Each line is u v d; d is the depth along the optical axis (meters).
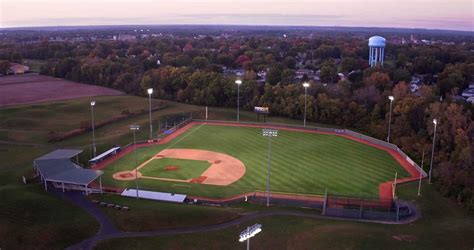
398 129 98.62
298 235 50.62
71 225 51.69
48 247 47.16
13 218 51.84
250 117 127.75
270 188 69.75
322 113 120.81
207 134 105.81
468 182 67.19
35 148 91.25
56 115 121.06
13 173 74.81
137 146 94.25
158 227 52.31
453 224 55.47
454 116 86.94
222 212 57.12
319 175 76.06
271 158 85.81
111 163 82.19
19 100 139.25
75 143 95.19
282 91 132.00
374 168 80.19
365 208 60.50
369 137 100.44
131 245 47.91
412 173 77.69
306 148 93.50
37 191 64.06
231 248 47.38
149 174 76.19
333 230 51.56
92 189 66.12
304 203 62.97
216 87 141.25
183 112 129.25
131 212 56.28
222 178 74.50
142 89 154.25
